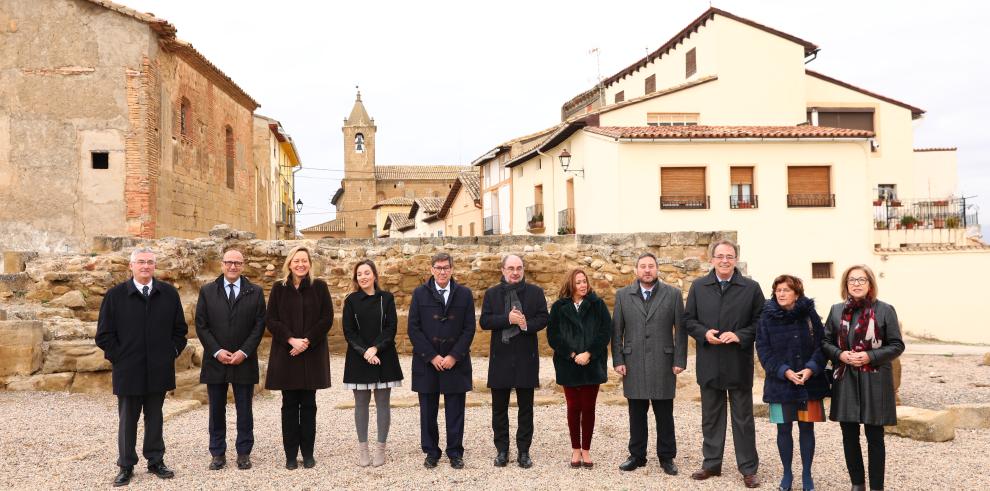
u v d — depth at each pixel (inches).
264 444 337.7
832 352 252.2
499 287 303.9
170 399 422.9
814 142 1058.1
